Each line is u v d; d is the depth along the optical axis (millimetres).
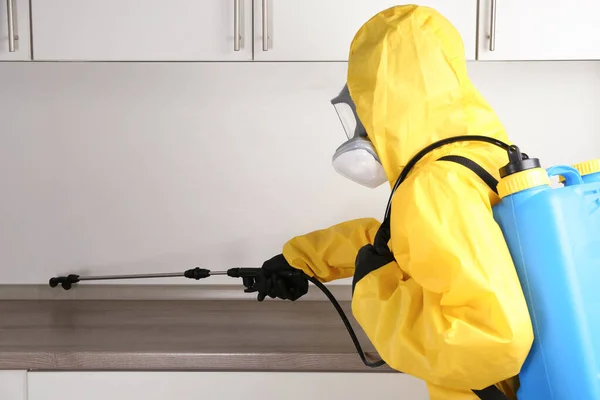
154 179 2018
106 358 1501
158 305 1972
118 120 2000
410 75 1166
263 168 2016
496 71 1989
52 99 1994
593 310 1000
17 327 1718
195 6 1687
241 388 1511
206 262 2039
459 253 995
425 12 1222
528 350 988
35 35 1693
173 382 1512
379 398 1508
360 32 1260
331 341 1587
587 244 1014
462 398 1102
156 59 1699
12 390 1511
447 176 1056
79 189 2020
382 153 1175
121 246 2035
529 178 1008
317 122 1999
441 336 995
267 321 1786
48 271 2037
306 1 1686
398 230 1085
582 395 986
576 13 1681
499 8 1685
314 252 1543
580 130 2006
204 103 1998
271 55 1698
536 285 1005
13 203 2023
